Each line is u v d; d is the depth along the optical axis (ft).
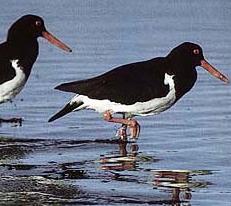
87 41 81.10
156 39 82.74
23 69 52.08
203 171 41.88
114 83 48.39
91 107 48.83
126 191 38.70
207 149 45.93
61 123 51.80
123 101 48.32
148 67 49.24
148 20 94.07
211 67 50.88
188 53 49.73
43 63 70.13
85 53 74.95
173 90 49.08
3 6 98.37
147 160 44.01
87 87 48.32
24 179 40.55
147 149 46.19
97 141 47.96
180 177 40.91
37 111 54.60
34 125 51.31
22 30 52.60
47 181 40.29
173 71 49.11
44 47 77.82
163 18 95.76
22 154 45.29
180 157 44.39
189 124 51.39
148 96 48.39
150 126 50.98
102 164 43.34
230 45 79.82
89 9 100.83
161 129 50.29
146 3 106.01
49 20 92.38
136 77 48.67
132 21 93.30
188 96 58.80
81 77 64.54
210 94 59.52
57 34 84.94
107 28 88.69
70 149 46.29
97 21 92.84
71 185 39.55
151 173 41.65
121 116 53.83
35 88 60.80
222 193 38.40
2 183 39.83
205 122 51.90
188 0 108.99
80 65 69.46
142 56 73.72
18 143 47.34
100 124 51.67
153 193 38.42
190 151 45.55
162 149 46.11
